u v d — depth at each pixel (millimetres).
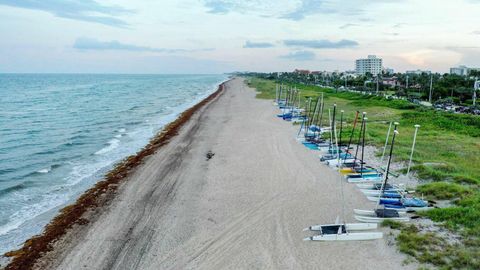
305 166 24734
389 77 140000
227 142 32719
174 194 20266
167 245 14766
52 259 14070
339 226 15391
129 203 19219
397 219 15961
